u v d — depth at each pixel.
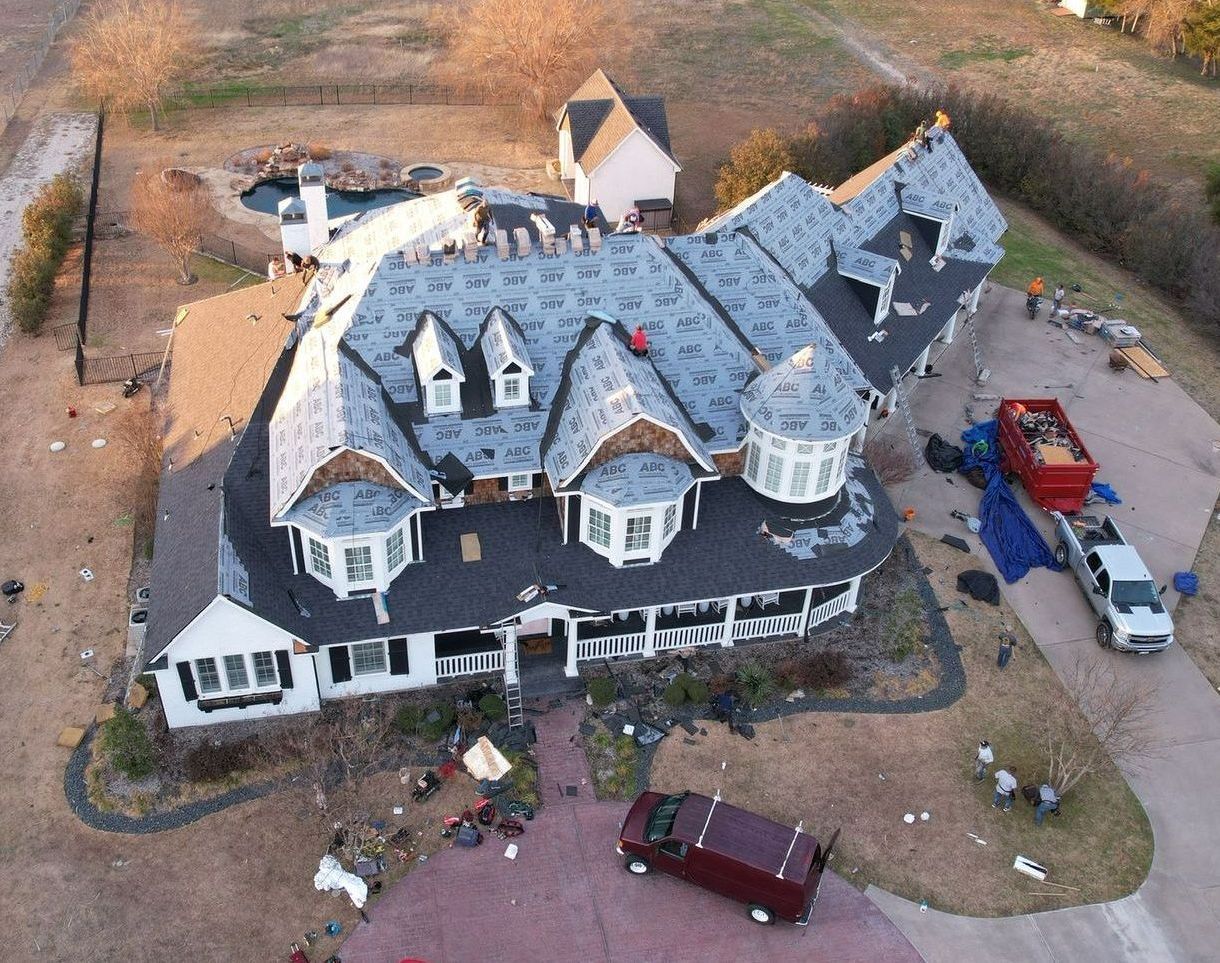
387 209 45.59
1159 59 108.38
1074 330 60.41
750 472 39.41
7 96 90.81
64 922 30.11
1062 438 47.12
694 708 37.00
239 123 86.38
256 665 34.28
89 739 35.41
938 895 31.77
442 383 36.31
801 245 48.62
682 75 100.75
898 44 112.06
